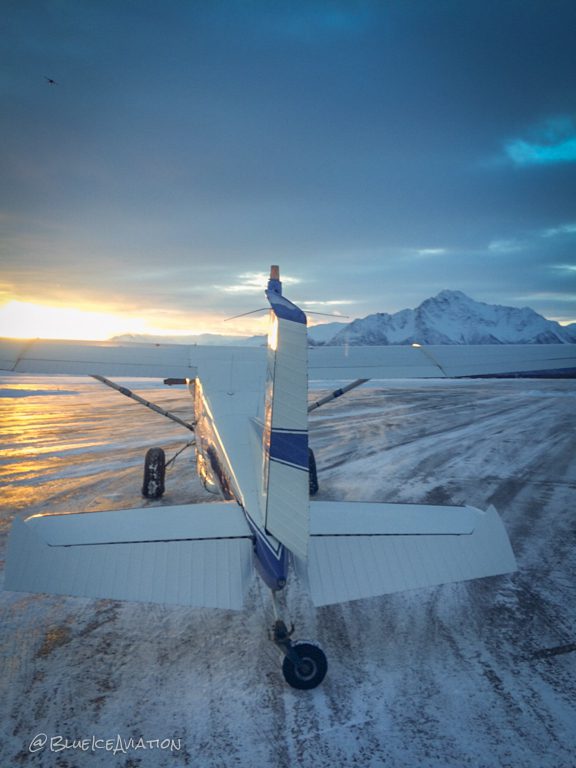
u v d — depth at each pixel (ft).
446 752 12.62
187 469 41.45
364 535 15.03
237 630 18.61
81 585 12.55
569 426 66.44
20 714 13.96
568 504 32.76
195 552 14.05
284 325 13.73
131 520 15.19
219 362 28.09
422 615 19.61
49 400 99.30
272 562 13.62
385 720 13.80
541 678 15.62
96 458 45.52
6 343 26.45
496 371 22.82
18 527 13.32
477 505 32.50
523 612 19.75
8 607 20.04
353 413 80.28
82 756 12.50
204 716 13.97
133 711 14.15
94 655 16.88
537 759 12.37
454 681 15.49
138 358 27.27
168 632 18.43
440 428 64.64
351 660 16.69
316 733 13.32
